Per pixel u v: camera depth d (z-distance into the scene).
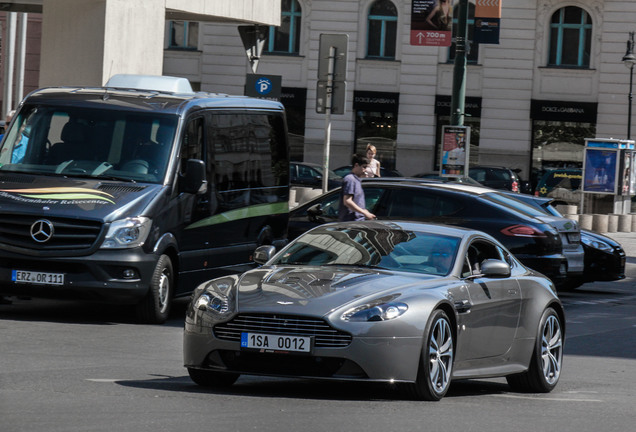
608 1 110.06
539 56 111.88
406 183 38.56
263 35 63.91
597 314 40.44
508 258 24.23
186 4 54.84
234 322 19.84
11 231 30.45
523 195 41.66
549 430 17.75
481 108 113.50
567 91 111.69
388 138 116.19
